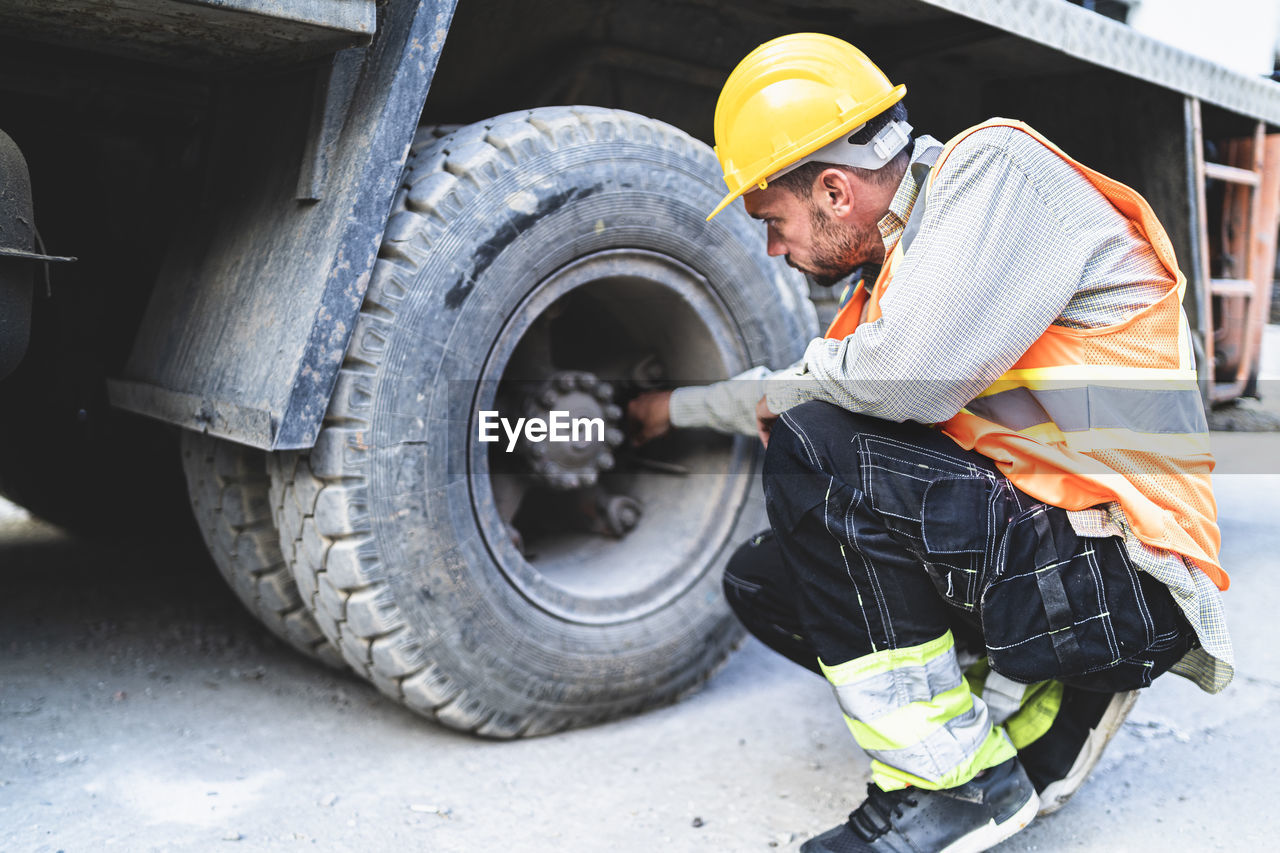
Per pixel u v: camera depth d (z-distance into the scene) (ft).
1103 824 5.62
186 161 7.92
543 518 8.27
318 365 5.46
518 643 6.43
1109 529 4.79
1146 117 10.10
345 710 7.24
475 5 6.93
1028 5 7.96
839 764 6.44
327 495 5.79
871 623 4.99
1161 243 4.79
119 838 5.38
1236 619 8.82
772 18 7.89
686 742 6.77
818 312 8.73
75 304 8.56
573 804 5.90
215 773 6.21
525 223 6.22
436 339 5.96
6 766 6.13
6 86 6.77
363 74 5.61
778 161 5.15
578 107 6.70
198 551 11.03
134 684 7.54
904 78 9.34
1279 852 5.32
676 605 7.19
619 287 7.30
